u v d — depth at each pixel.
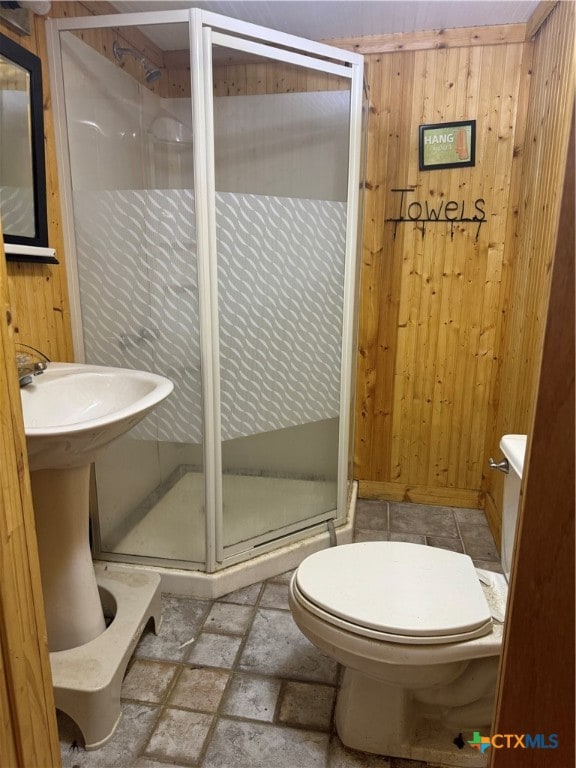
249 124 1.77
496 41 2.13
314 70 1.77
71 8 1.72
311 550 2.10
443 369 2.48
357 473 2.69
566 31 1.67
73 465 1.25
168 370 1.79
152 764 1.24
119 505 1.96
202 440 1.81
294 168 1.86
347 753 1.27
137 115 1.77
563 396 0.56
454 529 2.38
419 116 2.26
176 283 1.71
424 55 2.20
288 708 1.40
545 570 0.59
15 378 0.70
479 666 1.21
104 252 1.74
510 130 2.20
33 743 0.76
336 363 2.09
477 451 2.52
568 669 0.56
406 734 1.26
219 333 1.76
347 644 1.10
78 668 1.31
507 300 2.34
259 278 1.82
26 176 1.49
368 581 1.21
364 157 2.17
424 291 2.42
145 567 1.90
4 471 0.67
